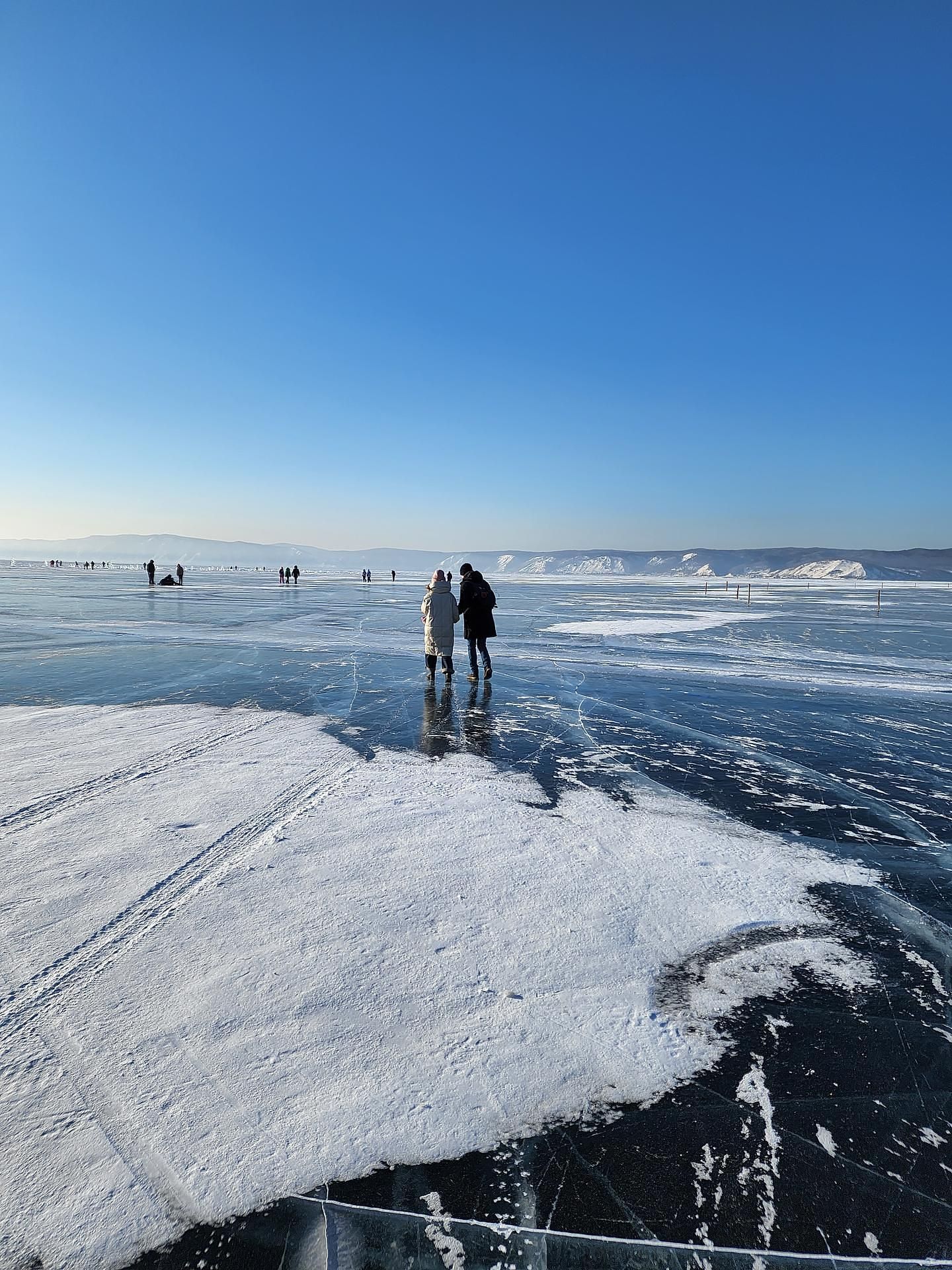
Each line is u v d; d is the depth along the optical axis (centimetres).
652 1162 191
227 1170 183
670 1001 262
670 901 342
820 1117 208
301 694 891
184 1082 212
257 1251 165
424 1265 162
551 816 458
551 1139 198
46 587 3816
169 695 875
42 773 539
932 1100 216
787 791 523
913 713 821
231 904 326
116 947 287
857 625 2084
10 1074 214
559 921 318
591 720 761
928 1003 266
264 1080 213
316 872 363
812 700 894
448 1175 185
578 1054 230
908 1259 167
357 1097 208
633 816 461
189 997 253
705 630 1894
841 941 310
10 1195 175
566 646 1494
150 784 513
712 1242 170
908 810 485
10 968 271
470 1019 245
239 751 614
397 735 681
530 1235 170
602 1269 163
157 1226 169
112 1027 236
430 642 971
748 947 302
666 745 657
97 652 1267
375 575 9912
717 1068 228
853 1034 247
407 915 319
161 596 3061
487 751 627
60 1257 161
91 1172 181
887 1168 191
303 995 255
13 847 392
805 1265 165
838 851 410
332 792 500
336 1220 173
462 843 407
